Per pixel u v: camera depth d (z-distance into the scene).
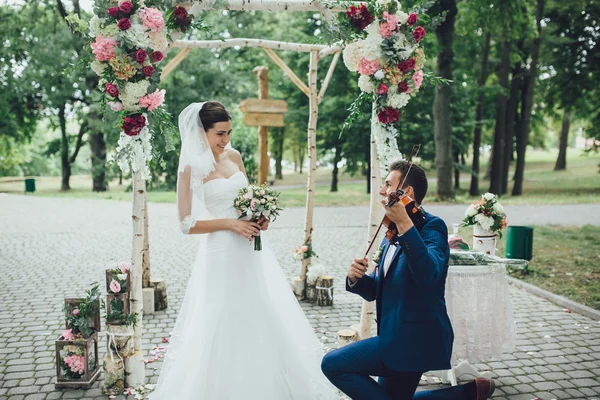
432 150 21.09
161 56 3.15
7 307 5.45
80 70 3.29
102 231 11.16
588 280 6.46
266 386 2.96
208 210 3.19
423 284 2.11
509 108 21.41
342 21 3.55
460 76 20.48
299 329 3.43
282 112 7.77
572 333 4.73
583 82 20.05
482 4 15.80
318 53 5.54
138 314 3.52
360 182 35.38
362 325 4.04
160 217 13.75
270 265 3.44
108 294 3.52
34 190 23.62
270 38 21.41
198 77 22.27
